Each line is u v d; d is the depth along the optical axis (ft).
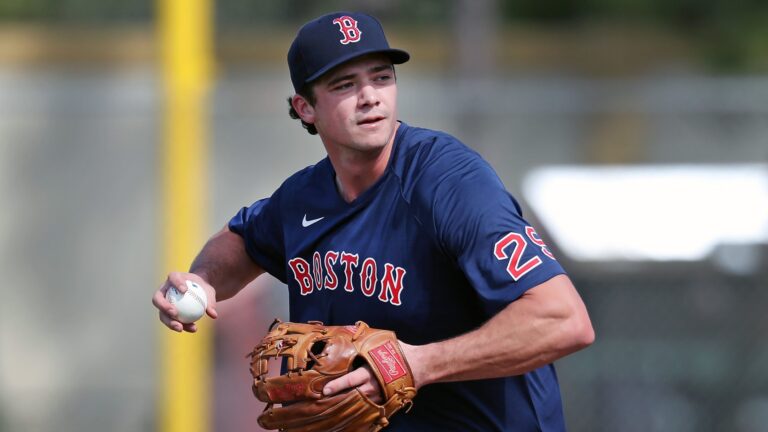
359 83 38.63
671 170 91.66
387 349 37.86
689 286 77.10
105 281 120.16
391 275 39.37
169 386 94.63
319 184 41.98
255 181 118.62
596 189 83.61
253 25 137.80
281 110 116.16
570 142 121.29
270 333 39.91
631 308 77.15
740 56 143.74
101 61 135.03
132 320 120.06
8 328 119.03
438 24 133.80
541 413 41.22
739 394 76.59
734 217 79.97
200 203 106.83
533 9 152.87
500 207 37.58
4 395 116.26
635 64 145.59
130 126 121.19
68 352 118.62
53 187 120.57
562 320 36.22
